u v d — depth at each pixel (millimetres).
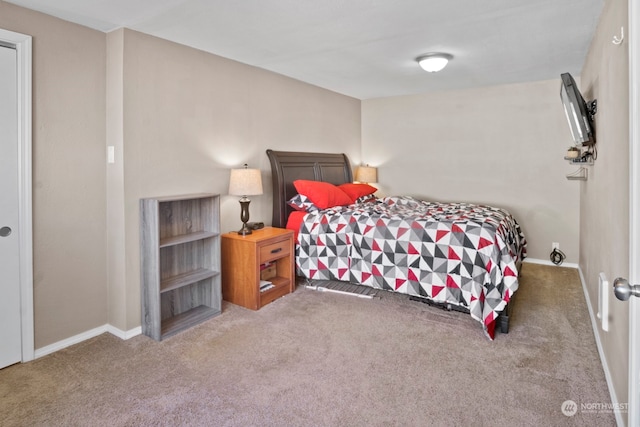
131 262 2734
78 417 1860
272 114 4023
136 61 2715
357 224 3445
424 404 1941
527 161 4641
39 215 2432
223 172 3457
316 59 3537
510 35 2932
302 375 2219
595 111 2811
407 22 2650
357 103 5688
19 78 2297
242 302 3289
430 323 2936
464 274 2893
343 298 3486
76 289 2648
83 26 2598
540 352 2461
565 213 4477
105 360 2410
